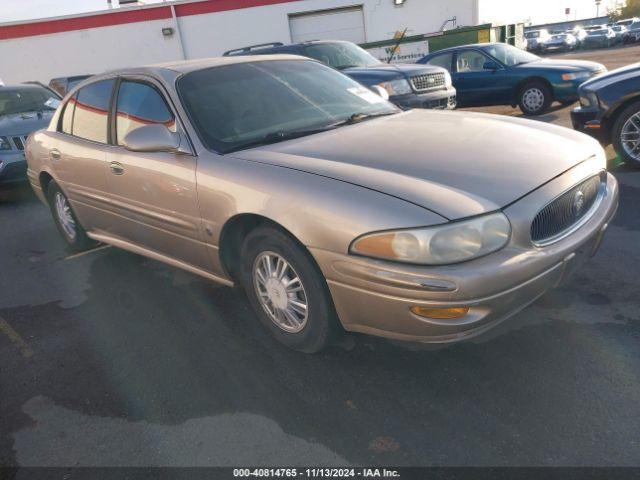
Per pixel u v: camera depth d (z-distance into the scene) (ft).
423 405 8.36
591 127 19.24
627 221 14.48
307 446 7.80
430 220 7.56
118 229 13.34
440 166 8.75
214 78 11.84
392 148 9.58
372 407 8.44
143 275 14.30
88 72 72.59
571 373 8.69
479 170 8.61
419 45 55.21
